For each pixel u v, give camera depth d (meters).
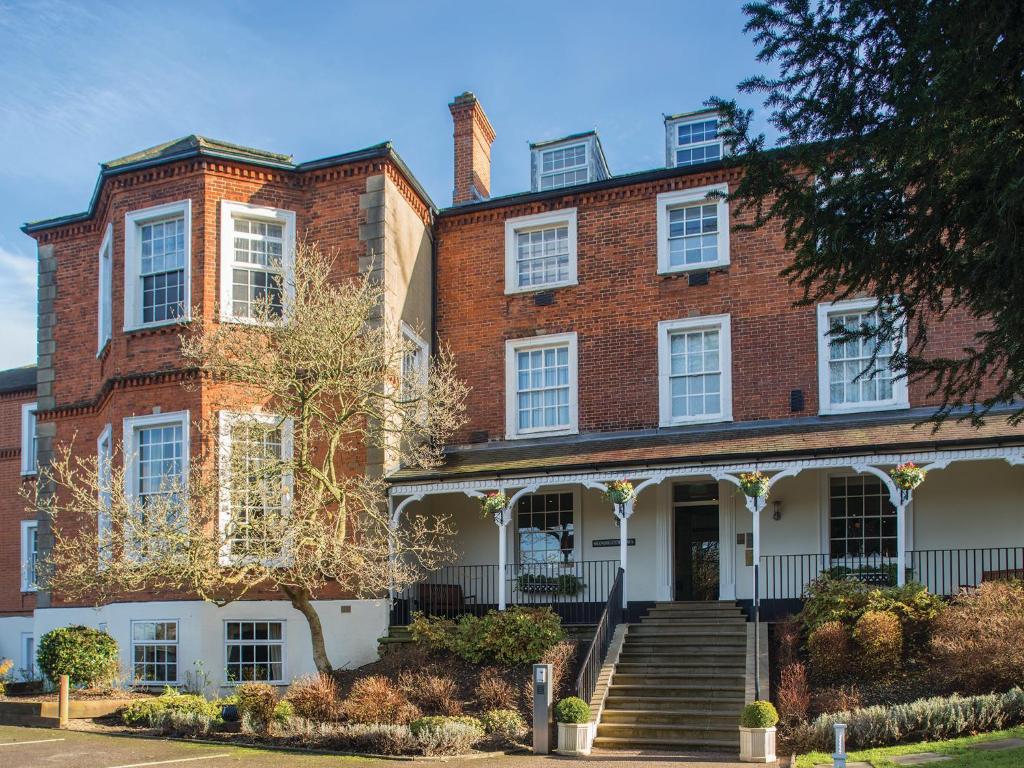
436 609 19.23
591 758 13.29
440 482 18.73
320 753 13.57
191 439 18.19
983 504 17.69
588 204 21.19
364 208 19.67
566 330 20.94
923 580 17.83
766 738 12.73
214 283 18.89
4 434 29.33
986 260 8.73
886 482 16.31
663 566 19.34
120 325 19.44
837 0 9.73
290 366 16.36
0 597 28.25
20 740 14.31
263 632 18.36
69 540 17.72
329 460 16.69
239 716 15.08
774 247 19.72
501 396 21.12
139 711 15.61
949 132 8.37
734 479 16.95
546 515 20.53
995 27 8.17
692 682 15.54
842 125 9.78
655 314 20.36
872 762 11.41
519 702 15.31
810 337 19.25
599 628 15.83
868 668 14.45
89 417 21.39
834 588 15.97
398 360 17.77
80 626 17.95
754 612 16.98
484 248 21.84
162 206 19.41
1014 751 11.09
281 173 19.92
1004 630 13.38
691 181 20.48
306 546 16.70
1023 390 9.52
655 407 20.06
